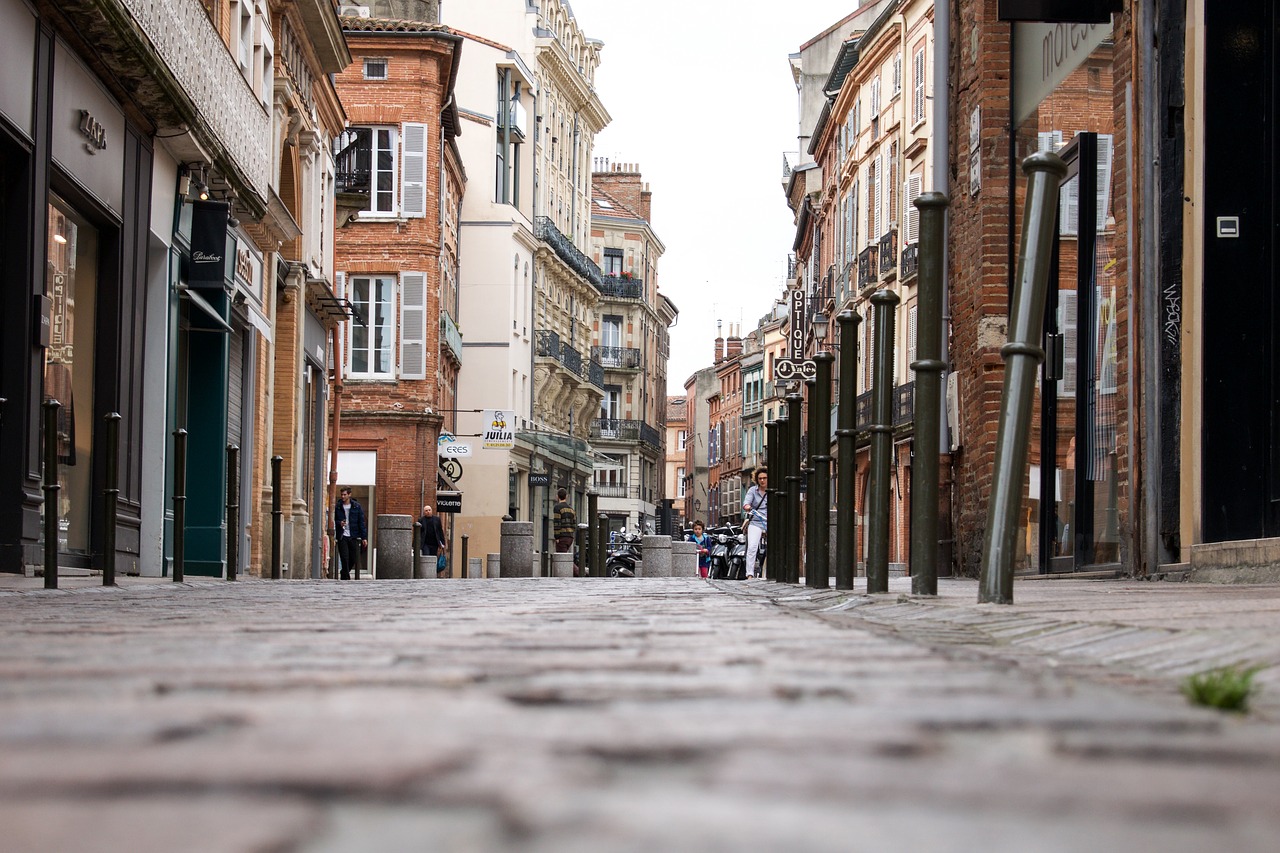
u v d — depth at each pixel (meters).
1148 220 12.85
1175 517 12.59
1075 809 1.64
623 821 1.53
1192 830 1.53
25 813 1.57
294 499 31.72
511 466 64.44
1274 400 11.97
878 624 6.09
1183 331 12.48
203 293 22.42
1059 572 15.91
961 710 2.74
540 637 5.06
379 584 17.53
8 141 14.36
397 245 51.72
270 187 26.92
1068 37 15.63
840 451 10.36
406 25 51.34
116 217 17.92
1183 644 4.53
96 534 17.73
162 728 2.36
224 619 6.68
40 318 14.90
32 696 2.96
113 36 16.30
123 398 18.42
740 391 115.12
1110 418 14.25
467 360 63.97
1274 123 11.97
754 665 3.79
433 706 2.77
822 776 1.87
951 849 1.39
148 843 1.39
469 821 1.52
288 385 31.53
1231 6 12.05
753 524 23.41
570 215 78.75
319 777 1.81
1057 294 16.06
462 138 63.94
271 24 28.38
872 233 46.66
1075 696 3.08
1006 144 17.97
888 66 44.06
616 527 96.50
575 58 78.56
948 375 19.64
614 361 96.00
